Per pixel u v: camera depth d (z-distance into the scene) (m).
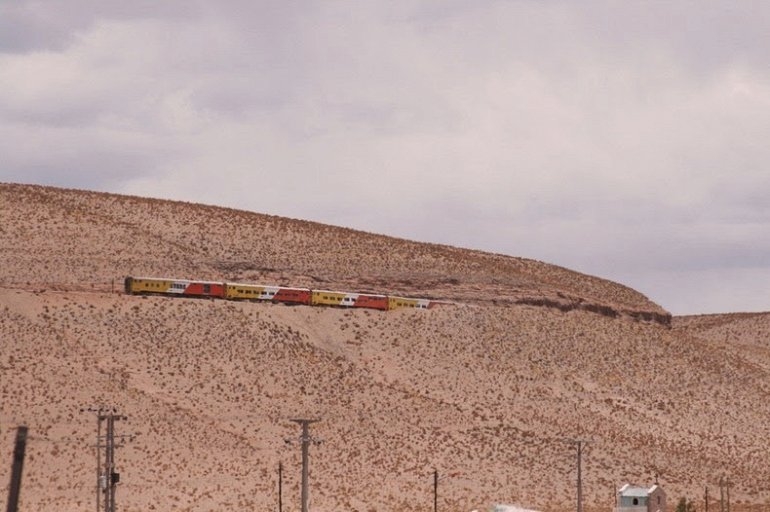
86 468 186.75
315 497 190.50
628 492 176.88
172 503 182.00
